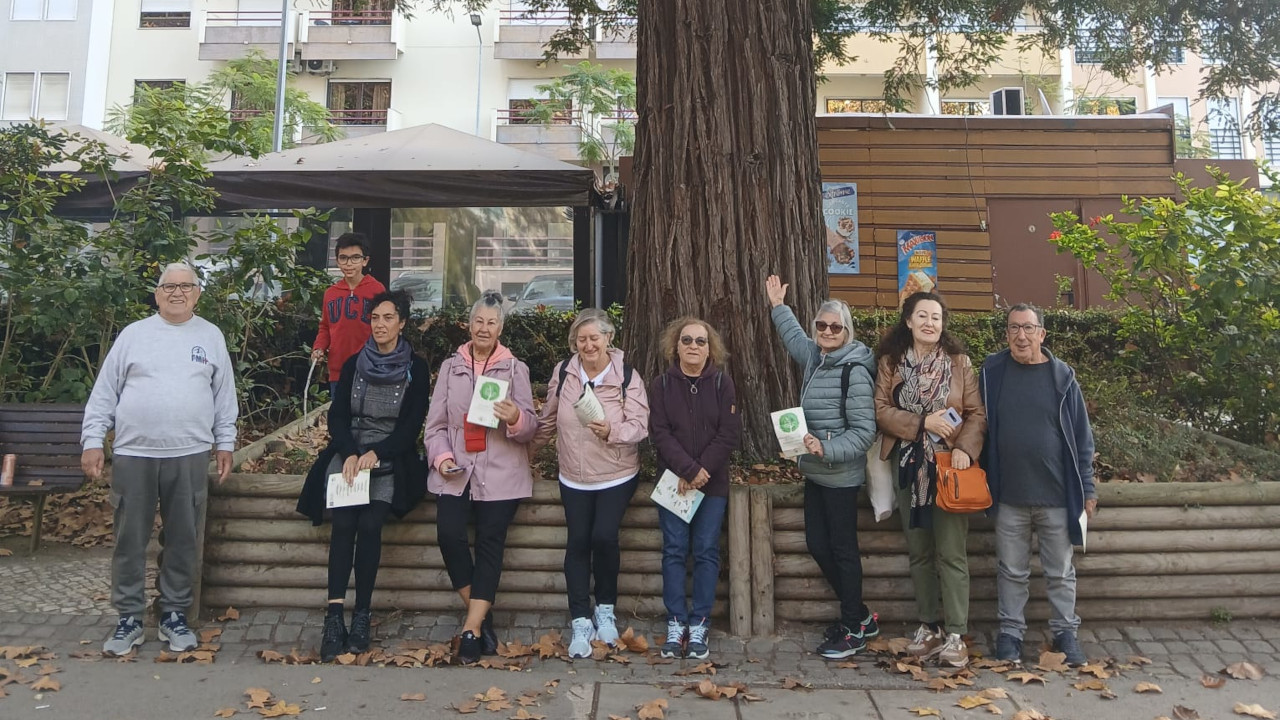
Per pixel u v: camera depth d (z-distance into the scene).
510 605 4.51
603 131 25.42
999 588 4.17
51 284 6.16
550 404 4.39
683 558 4.24
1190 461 5.03
